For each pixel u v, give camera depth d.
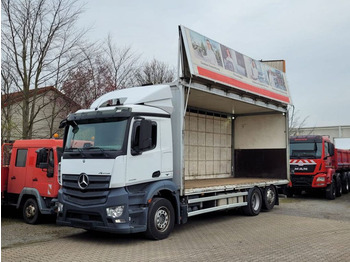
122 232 6.98
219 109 12.59
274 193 12.47
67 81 17.19
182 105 8.44
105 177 7.13
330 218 10.82
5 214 11.48
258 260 6.18
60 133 18.12
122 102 8.01
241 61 10.55
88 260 6.23
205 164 12.53
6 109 15.92
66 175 7.78
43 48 15.98
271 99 11.83
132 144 7.34
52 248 7.16
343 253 6.63
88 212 7.30
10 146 11.59
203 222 10.12
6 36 15.29
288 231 8.75
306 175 16.08
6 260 6.30
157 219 7.73
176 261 6.12
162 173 7.95
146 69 27.72
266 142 13.30
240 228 9.20
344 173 19.27
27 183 10.01
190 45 8.38
